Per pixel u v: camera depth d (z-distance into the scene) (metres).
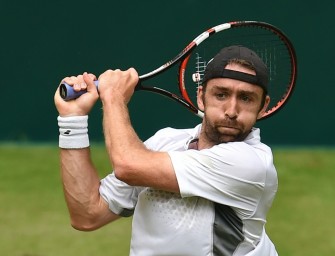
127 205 10.66
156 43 31.97
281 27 31.97
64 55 32.72
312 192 27.94
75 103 10.39
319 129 32.97
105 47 32.22
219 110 9.86
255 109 9.91
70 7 32.38
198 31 31.75
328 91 32.66
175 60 11.76
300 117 32.94
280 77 14.38
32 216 25.39
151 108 32.28
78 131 10.37
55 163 31.38
